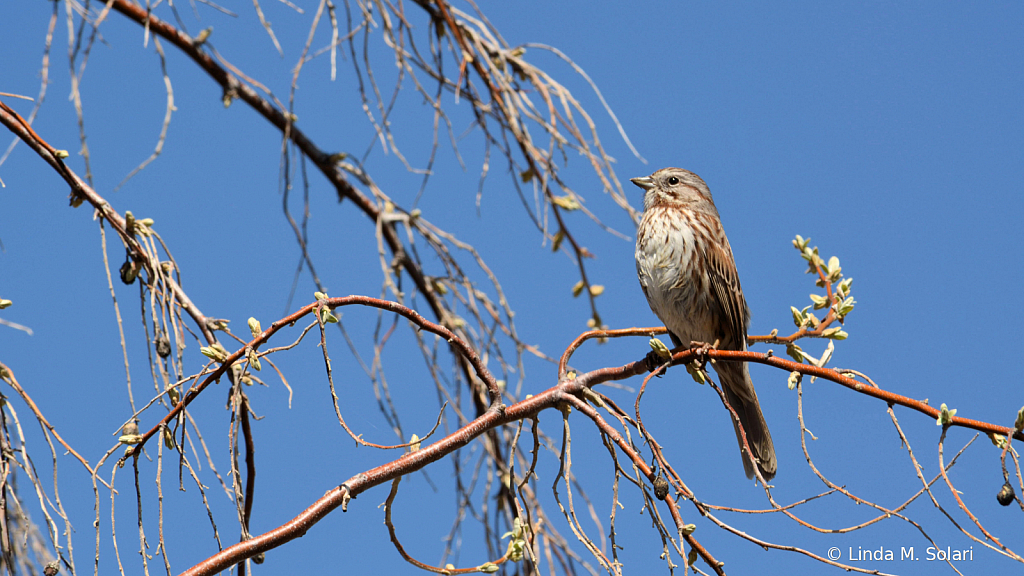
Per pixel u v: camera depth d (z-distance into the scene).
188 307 8.14
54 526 6.59
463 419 10.52
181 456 6.69
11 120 8.16
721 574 6.54
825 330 7.70
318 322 6.85
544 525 9.46
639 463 6.98
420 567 7.10
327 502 6.79
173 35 10.98
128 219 7.96
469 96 10.34
